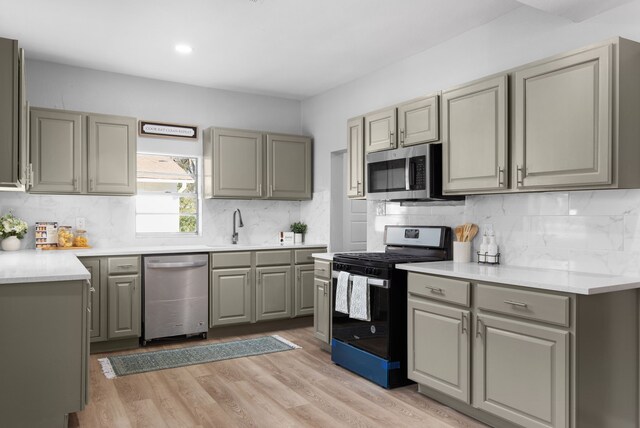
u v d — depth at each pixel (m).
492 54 3.23
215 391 3.05
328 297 3.80
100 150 4.07
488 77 2.79
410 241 3.68
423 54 3.83
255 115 5.20
